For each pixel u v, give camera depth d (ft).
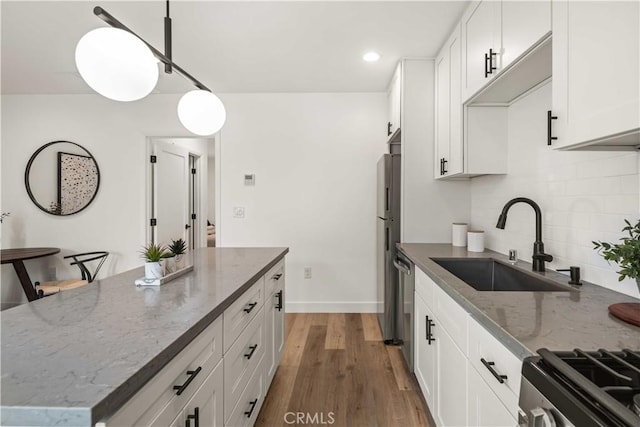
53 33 7.73
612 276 4.27
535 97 5.96
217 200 12.06
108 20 3.82
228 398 4.08
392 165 9.22
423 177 8.94
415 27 7.46
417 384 7.16
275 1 6.54
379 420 6.02
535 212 5.64
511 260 6.28
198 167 16.33
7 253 10.65
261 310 5.73
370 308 11.88
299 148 11.89
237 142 11.98
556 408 2.07
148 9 6.77
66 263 12.18
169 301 3.77
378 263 10.85
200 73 10.12
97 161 12.11
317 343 9.30
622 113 2.76
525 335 2.87
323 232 11.93
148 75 3.88
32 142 12.03
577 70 3.30
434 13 6.91
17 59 9.16
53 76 10.39
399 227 9.25
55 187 12.12
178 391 2.82
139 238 12.17
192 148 15.39
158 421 2.55
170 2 6.51
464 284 4.61
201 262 6.32
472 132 6.98
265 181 11.97
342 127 11.82
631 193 3.97
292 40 8.09
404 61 8.95
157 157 12.46
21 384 2.02
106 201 12.17
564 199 5.23
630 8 2.68
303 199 11.92
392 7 6.72
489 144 6.98
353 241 11.88
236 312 4.40
